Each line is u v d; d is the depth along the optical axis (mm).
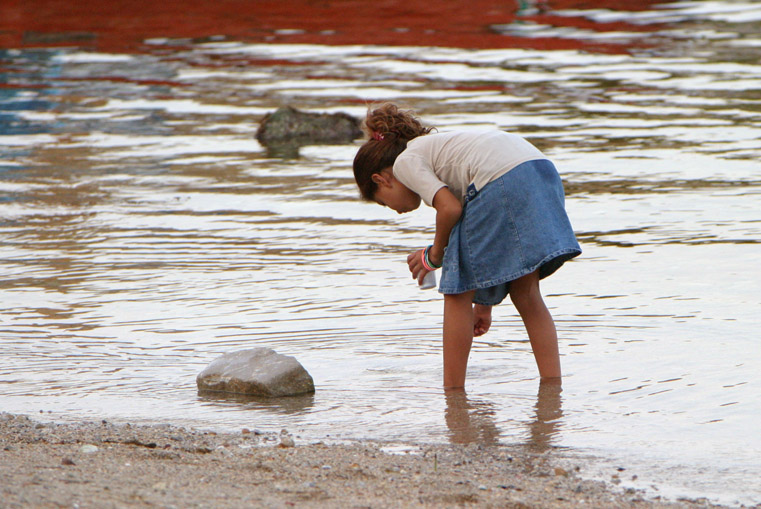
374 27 81312
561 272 23078
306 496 11031
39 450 12664
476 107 48781
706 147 37812
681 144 38562
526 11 87125
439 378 16703
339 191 33312
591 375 16484
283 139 43781
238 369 16359
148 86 59312
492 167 15805
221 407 15375
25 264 25047
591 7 88625
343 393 16016
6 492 10539
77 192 33750
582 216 28516
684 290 21219
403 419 14680
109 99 55500
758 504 11250
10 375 17141
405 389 16156
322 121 44781
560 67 61625
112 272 24172
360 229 28156
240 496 10914
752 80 54000
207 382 16375
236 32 80562
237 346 18656
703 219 27547
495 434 13922
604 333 18703
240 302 21500
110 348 18625
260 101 53438
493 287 16234
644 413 14664
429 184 15852
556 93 52469
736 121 43000
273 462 12375
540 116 45812
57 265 24922
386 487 11469
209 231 28219
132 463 12133
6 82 61375
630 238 25953
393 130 16781
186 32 81062
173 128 46812
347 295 21797
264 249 26125
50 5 94750
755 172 33281
